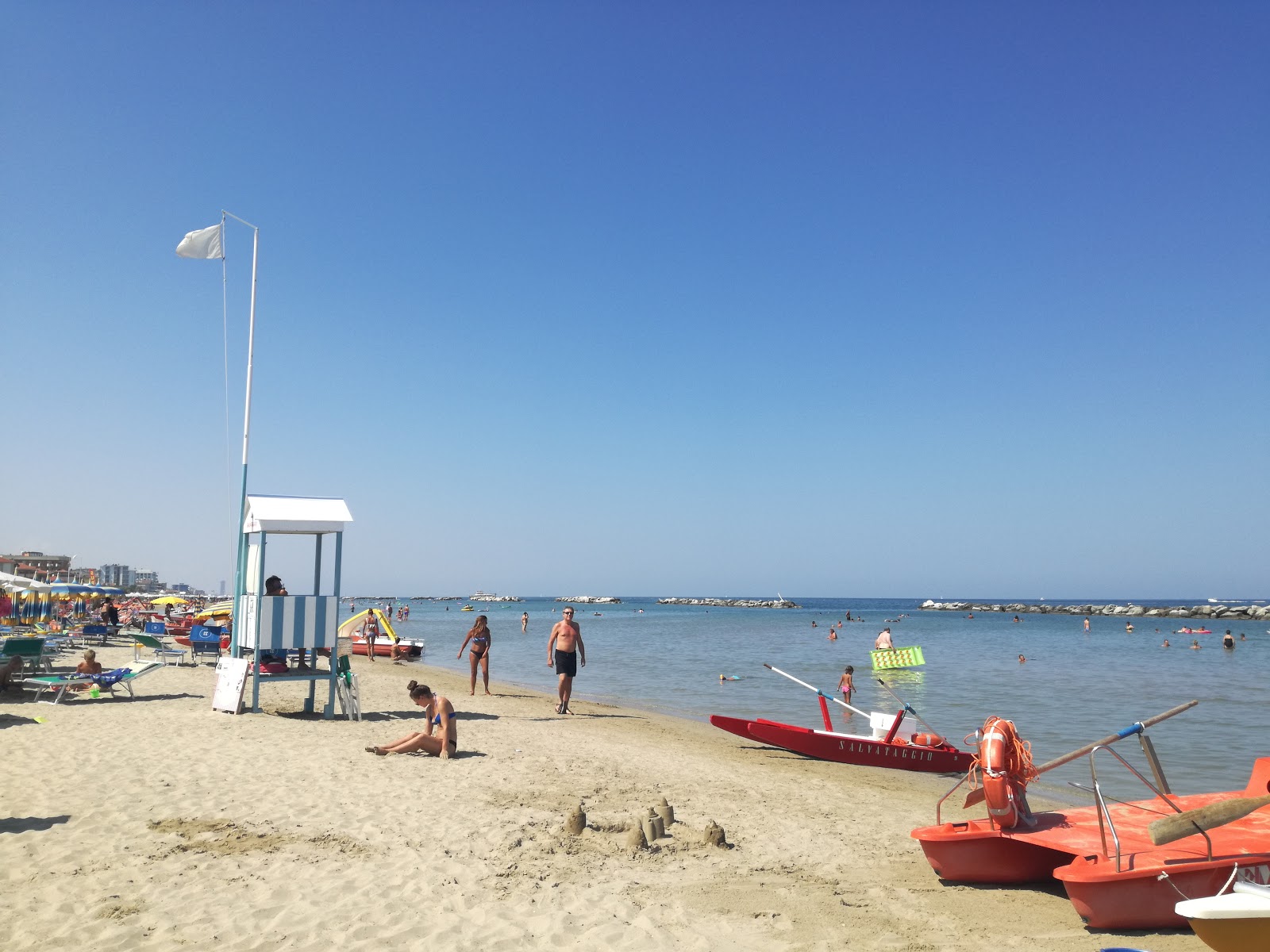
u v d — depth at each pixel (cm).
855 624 8381
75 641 2755
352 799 849
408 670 2986
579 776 1061
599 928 548
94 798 789
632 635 5975
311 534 1480
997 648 4884
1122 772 1389
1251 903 472
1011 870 676
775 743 1380
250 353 1496
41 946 472
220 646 2267
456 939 516
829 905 619
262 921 528
